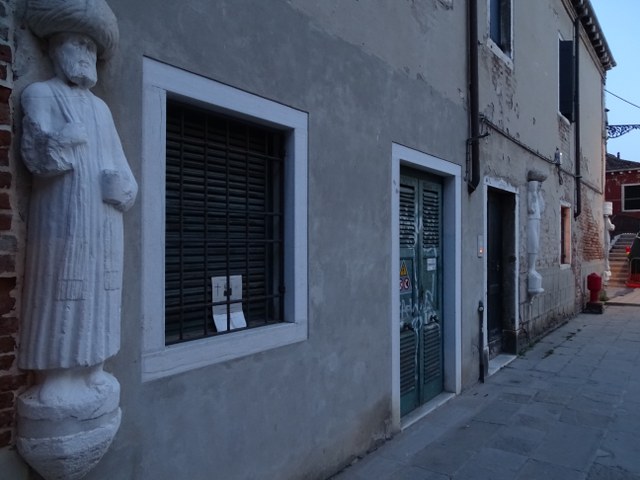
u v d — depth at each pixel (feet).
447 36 17.70
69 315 6.28
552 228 32.12
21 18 6.42
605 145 53.72
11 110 6.26
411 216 16.46
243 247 10.34
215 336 9.31
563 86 34.94
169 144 8.89
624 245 67.21
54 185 6.29
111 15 6.78
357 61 12.75
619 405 17.24
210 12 8.84
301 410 10.97
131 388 7.67
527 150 26.73
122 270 7.06
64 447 6.22
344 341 12.34
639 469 12.40
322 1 11.52
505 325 25.12
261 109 9.88
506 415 16.17
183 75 8.41
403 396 15.84
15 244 6.30
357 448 12.84
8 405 6.26
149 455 7.91
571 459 12.94
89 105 6.62
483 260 20.72
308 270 11.20
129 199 6.79
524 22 26.30
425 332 17.24
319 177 11.48
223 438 9.14
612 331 31.50
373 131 13.42
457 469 12.32
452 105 18.03
